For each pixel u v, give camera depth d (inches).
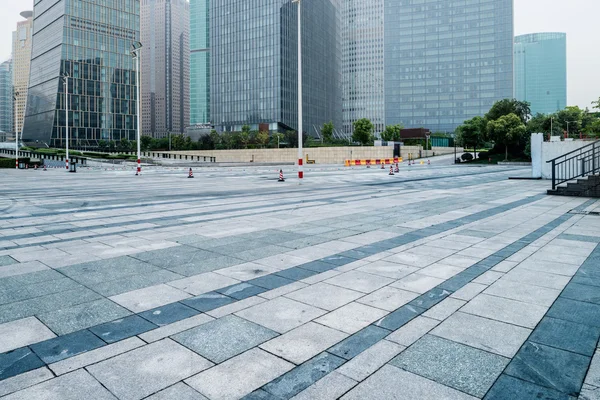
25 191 883.4
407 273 257.1
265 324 182.4
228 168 2329.0
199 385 135.5
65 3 4840.1
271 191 835.4
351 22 7529.5
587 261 281.3
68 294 221.1
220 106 5388.8
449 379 138.3
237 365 147.9
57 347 161.6
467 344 162.7
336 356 154.0
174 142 4367.6
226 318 189.2
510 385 134.8
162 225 433.7
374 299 212.1
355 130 3617.1
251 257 298.4
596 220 452.1
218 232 393.7
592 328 175.9
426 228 411.8
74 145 4963.1
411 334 171.6
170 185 1027.3
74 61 4948.3
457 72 6491.1
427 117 6678.2
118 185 1050.1
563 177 1098.7
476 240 353.7
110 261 288.0
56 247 332.2
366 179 1222.9
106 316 191.9
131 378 139.6
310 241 352.5
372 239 359.9
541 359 150.9
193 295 219.5
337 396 129.2
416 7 6707.7
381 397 128.6
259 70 5093.5
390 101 6909.5
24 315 193.0
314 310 197.8
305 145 3708.2
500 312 194.1
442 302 207.5
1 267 272.8
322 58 6112.2
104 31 5246.1
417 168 2097.7
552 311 194.7
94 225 436.5
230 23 5310.0
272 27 4997.5
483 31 6318.9
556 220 455.5
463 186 954.1
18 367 146.6
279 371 143.8
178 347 161.5
